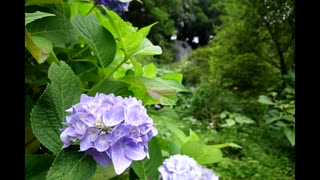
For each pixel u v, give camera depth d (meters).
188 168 0.45
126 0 0.47
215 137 2.14
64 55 0.45
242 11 3.04
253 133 2.30
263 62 3.17
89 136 0.26
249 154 1.92
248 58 3.14
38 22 0.39
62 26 0.40
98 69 0.45
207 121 2.61
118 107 0.27
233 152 2.00
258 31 3.02
